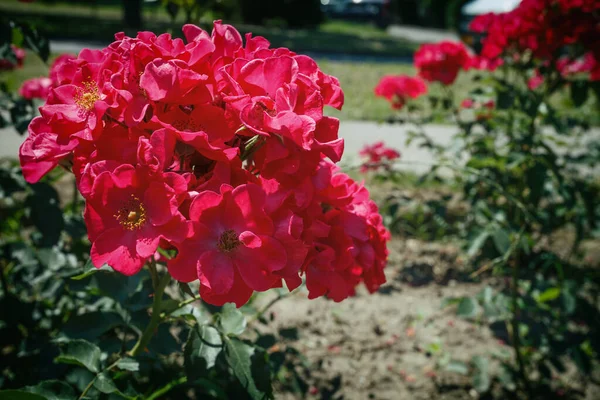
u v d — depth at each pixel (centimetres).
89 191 32
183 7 63
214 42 39
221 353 50
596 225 94
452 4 791
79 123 34
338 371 83
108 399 44
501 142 115
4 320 58
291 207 36
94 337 49
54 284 63
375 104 289
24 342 57
